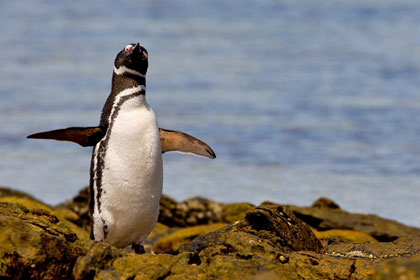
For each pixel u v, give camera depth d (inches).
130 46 941.8
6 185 1910.7
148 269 773.3
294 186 1867.6
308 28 5044.3
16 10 6141.7
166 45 4542.3
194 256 820.6
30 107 2930.6
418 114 2662.4
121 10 6053.2
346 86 3238.2
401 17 5275.6
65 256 792.9
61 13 5944.9
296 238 944.9
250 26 5182.1
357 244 971.3
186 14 5767.7
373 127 2500.0
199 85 3341.5
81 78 3614.7
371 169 2017.7
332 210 1444.4
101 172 928.3
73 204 1515.7
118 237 949.2
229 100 2987.2
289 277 772.0
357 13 5502.0
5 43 4702.3
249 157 2169.0
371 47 4271.7
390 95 3016.7
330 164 2079.2
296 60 3966.5
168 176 1977.1
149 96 3100.4
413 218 1605.6
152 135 924.0
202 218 1497.3
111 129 927.0
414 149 2218.3
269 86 3287.4
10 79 3580.2
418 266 606.5
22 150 2301.9
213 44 4549.7
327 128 2490.2
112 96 951.0
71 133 929.5
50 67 3944.4
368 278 805.2
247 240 868.6
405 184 1875.0
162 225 1466.5
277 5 5994.1
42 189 1888.5
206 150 1022.4
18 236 794.2
